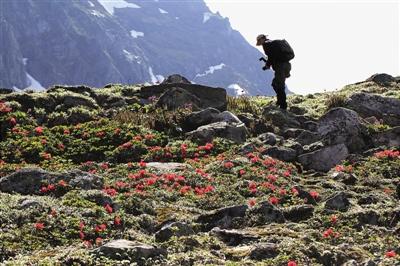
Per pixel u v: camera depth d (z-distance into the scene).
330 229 13.97
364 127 25.39
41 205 14.91
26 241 12.84
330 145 23.64
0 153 24.27
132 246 11.42
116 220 14.54
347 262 11.20
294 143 24.84
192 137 25.86
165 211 16.28
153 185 18.95
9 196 16.22
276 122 29.16
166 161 23.61
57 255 11.61
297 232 13.84
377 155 22.86
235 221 14.92
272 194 17.95
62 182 17.67
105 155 24.34
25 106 30.61
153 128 27.94
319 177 21.41
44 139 25.64
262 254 11.76
